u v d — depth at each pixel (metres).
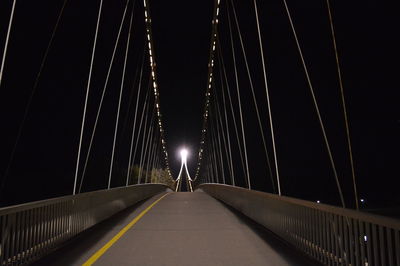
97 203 11.83
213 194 28.44
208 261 6.66
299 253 7.29
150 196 28.52
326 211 6.14
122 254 7.21
